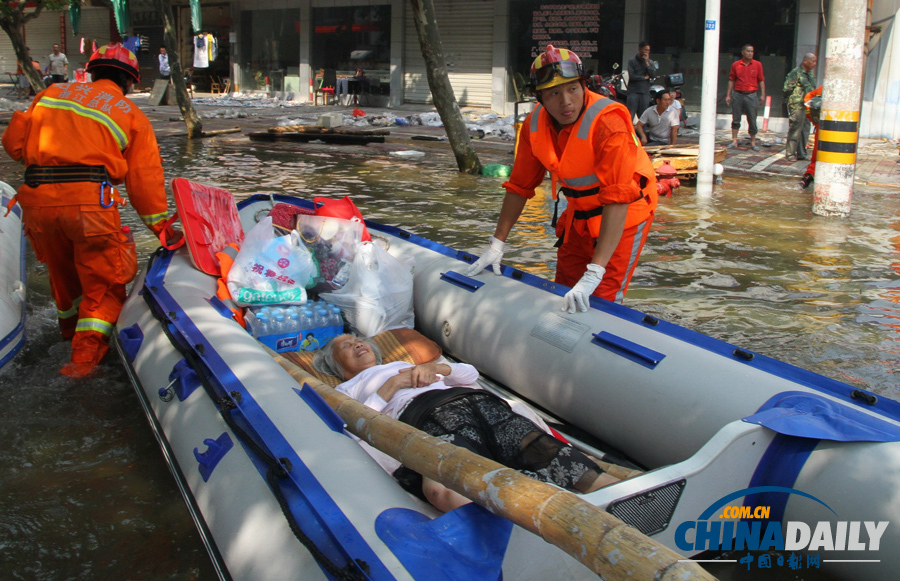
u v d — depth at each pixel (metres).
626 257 3.42
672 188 9.19
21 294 4.16
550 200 8.64
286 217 4.29
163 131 15.69
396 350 3.39
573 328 3.06
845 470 2.11
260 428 2.27
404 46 21.73
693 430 2.53
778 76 16.09
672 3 17.05
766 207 8.34
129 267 3.86
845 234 6.97
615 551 1.43
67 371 3.74
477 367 3.51
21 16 18.59
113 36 28.20
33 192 3.57
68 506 2.67
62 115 3.57
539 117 3.24
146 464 2.96
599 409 2.86
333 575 1.73
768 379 2.51
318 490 1.98
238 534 2.05
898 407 2.27
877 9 14.90
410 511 1.93
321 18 23.17
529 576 1.81
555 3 18.75
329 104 23.06
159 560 2.40
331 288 3.85
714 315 4.70
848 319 4.62
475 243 6.38
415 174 10.52
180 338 2.99
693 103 17.17
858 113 7.59
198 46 23.75
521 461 2.45
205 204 3.95
